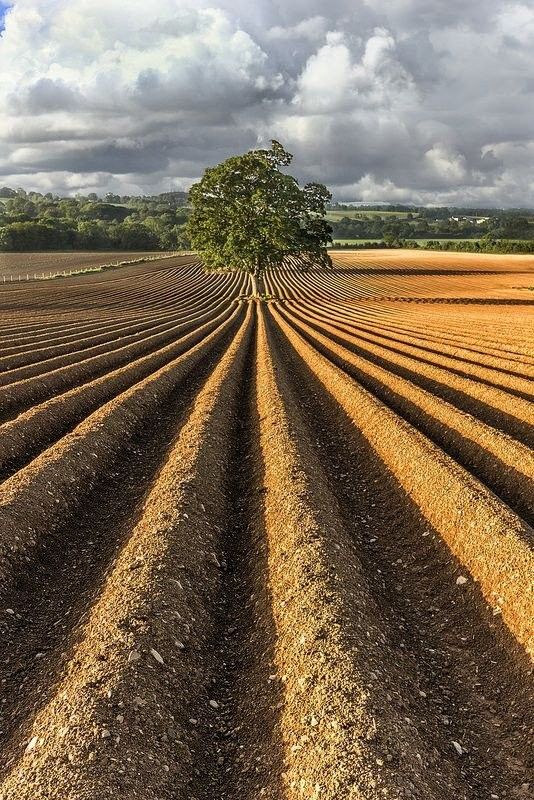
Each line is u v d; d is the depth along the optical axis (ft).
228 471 50.78
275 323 149.69
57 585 34.91
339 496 47.06
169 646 27.53
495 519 36.83
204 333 128.36
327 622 27.99
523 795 21.83
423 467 46.42
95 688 24.00
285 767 21.81
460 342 114.93
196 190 213.87
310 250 213.25
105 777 20.42
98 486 47.32
